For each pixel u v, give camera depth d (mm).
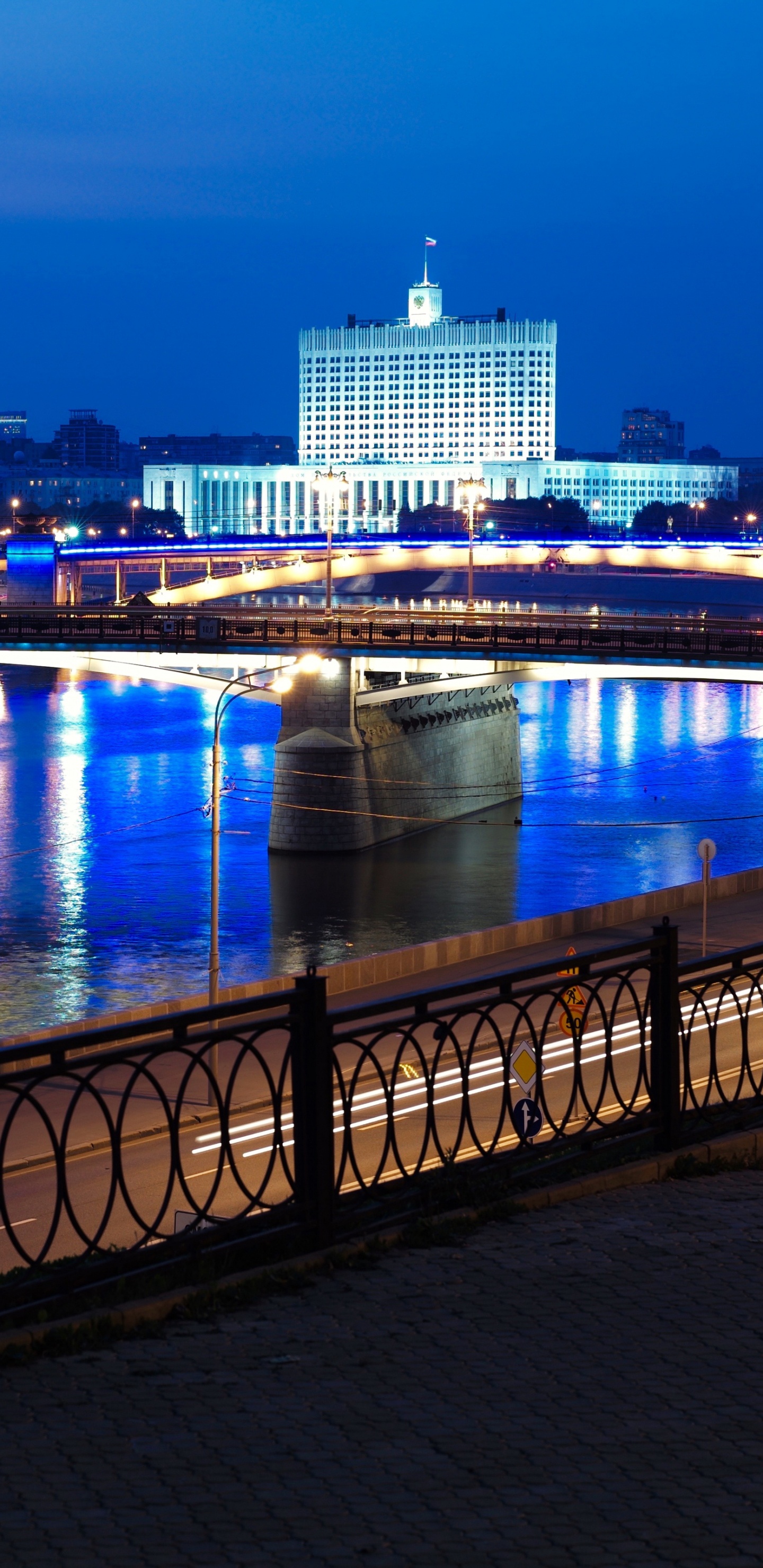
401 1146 30750
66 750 140250
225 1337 8695
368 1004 10516
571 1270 9844
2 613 116500
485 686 111625
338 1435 7391
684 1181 12094
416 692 106500
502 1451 7223
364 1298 9328
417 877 94062
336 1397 7840
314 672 104188
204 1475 6980
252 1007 9805
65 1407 7711
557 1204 11406
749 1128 13445
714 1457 7152
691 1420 7559
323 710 104438
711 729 160625
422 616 116812
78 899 86062
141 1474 6984
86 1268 9125
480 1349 8492
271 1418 7586
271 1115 35469
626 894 87750
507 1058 11523
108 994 67000
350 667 104188
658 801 118188
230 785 122125
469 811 118812
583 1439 7348
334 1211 10250
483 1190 11320
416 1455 7184
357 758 103438
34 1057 8742
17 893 87375
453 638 104062
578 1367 8234
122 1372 8172
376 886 91500
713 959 13219
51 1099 37188
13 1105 8773
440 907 85188
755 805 115188
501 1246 10344
